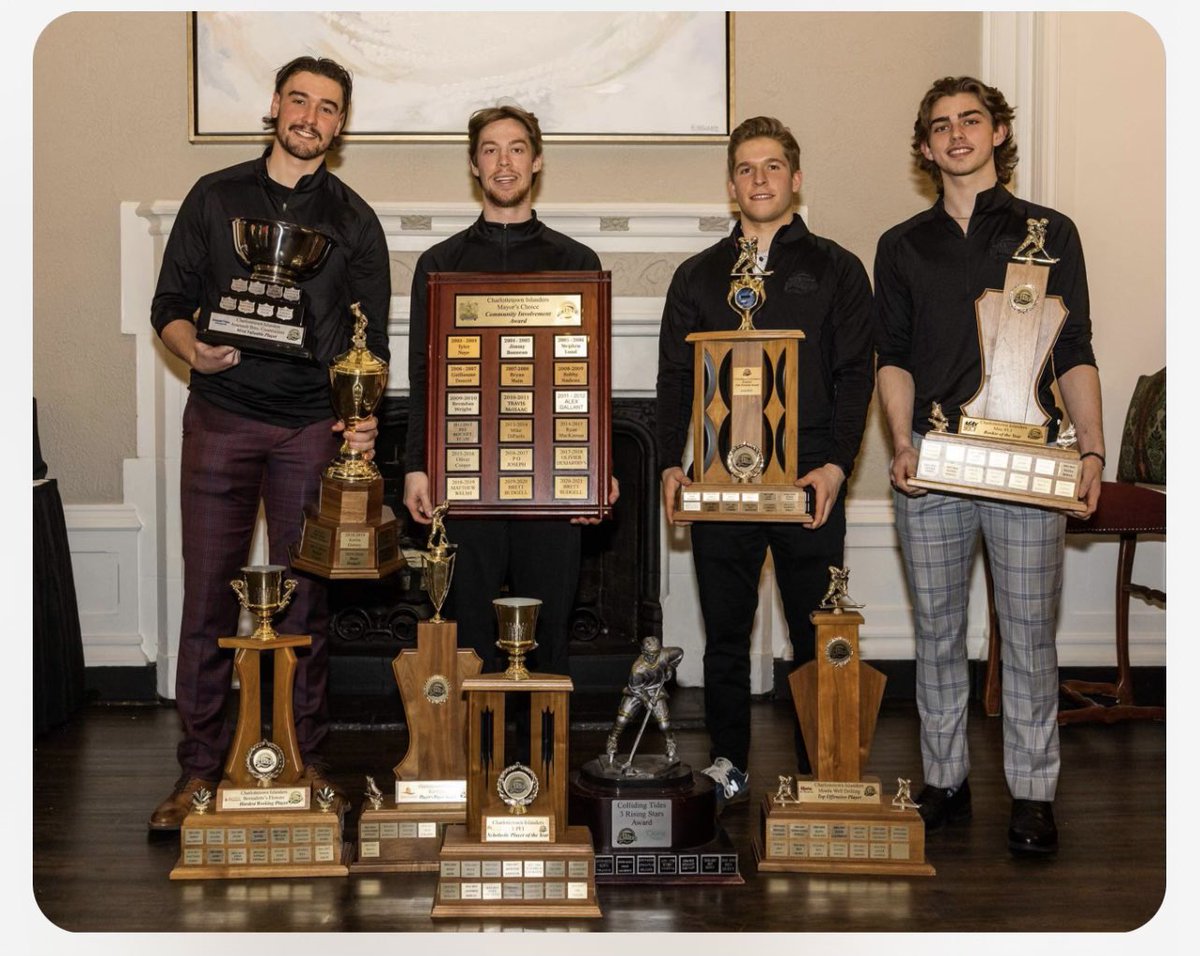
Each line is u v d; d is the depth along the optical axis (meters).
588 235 3.92
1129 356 3.88
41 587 3.56
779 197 2.74
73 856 2.60
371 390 2.57
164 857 2.60
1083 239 3.85
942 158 2.61
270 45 3.88
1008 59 3.96
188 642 2.77
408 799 2.57
